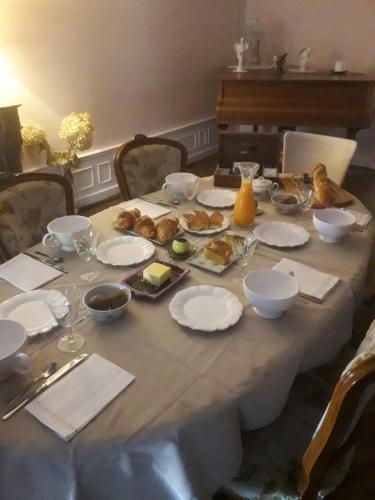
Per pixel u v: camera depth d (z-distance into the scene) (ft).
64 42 9.60
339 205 5.78
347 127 11.76
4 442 2.60
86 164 11.19
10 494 2.69
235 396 2.94
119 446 2.61
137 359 3.22
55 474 2.60
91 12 9.93
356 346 5.86
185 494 2.73
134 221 5.12
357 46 13.85
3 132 8.16
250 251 4.40
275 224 5.24
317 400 3.88
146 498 2.82
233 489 3.26
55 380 3.02
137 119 12.41
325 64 14.58
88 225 4.82
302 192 5.90
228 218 5.47
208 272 4.33
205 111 15.30
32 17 8.80
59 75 9.76
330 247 4.84
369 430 5.27
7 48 8.62
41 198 5.58
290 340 3.43
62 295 3.90
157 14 11.75
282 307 3.51
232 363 3.19
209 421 2.81
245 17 15.39
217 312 3.71
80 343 3.37
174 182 5.97
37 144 9.09
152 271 4.02
